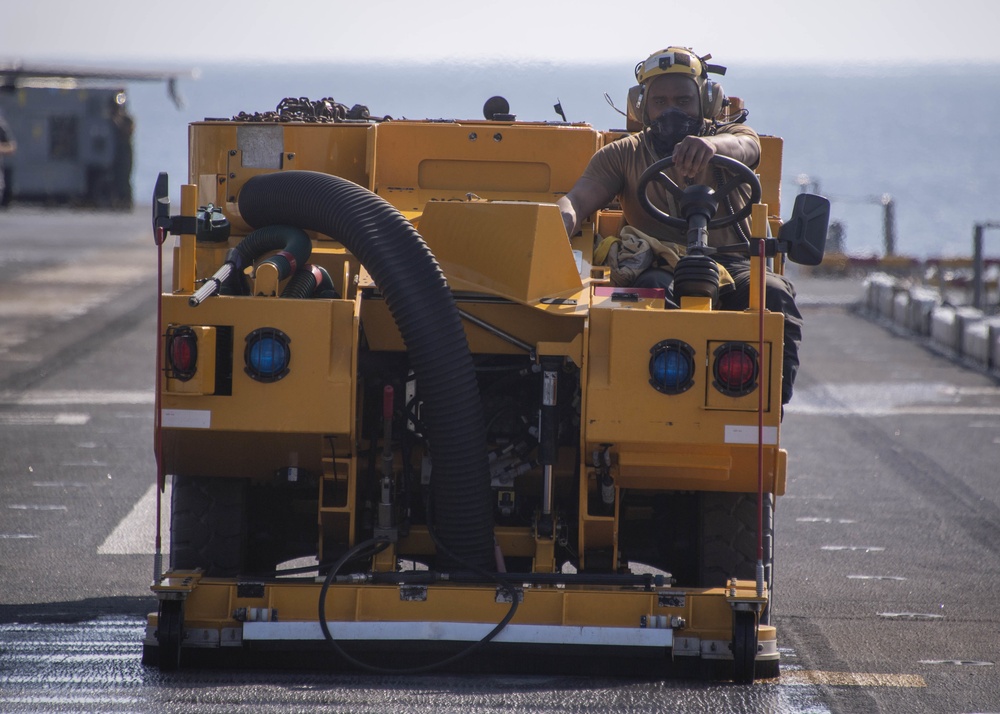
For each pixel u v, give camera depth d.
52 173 186.50
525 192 28.67
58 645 24.94
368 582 21.81
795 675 23.78
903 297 96.00
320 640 21.39
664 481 22.86
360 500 23.88
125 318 88.50
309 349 21.55
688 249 23.06
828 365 76.19
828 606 30.67
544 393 22.28
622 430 21.45
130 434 52.66
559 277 23.41
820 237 22.05
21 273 112.44
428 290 22.14
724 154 25.53
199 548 24.42
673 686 21.97
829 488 45.66
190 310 21.48
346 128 28.39
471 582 21.97
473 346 23.17
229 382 21.62
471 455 22.06
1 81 173.88
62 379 65.69
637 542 25.81
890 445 53.62
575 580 21.86
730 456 21.80
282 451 22.55
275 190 24.02
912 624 28.95
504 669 22.52
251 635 21.41
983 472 48.53
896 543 37.84
